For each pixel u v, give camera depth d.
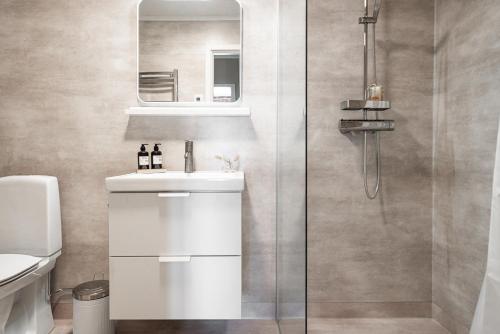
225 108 2.05
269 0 2.12
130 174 1.92
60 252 2.02
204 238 1.69
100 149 2.12
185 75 2.11
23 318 1.86
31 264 1.63
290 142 1.54
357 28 2.12
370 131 2.09
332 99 2.13
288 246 1.60
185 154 2.03
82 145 2.11
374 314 2.14
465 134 1.86
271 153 2.13
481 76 1.74
